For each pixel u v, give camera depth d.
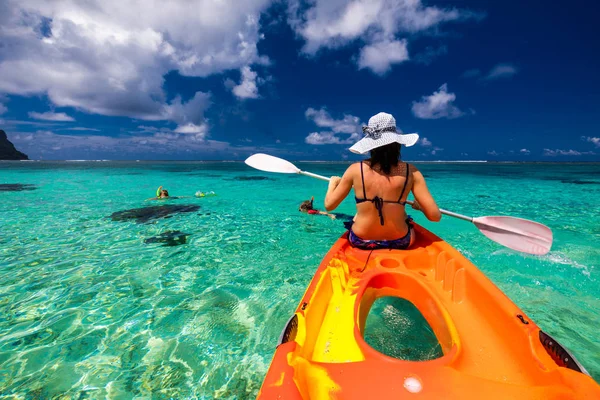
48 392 1.77
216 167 33.44
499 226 2.99
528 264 3.50
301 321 1.59
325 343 1.69
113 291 3.02
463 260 2.25
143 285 3.15
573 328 2.29
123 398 1.74
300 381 1.17
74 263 3.71
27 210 7.00
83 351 2.13
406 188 2.40
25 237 4.80
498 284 3.00
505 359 1.53
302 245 4.42
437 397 1.16
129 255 3.99
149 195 9.84
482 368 1.48
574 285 2.97
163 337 2.30
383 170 2.37
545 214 6.64
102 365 2.00
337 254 2.52
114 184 13.58
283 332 1.42
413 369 1.29
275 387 1.09
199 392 1.79
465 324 1.85
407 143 2.33
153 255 4.00
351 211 7.12
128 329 2.39
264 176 19.59
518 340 1.53
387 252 2.51
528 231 2.90
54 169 26.17
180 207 7.50
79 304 2.76
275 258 3.91
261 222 5.84
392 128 2.39
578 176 18.67
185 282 3.22
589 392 1.07
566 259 3.64
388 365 1.30
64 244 4.45
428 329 2.21
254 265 3.67
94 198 9.05
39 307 2.71
